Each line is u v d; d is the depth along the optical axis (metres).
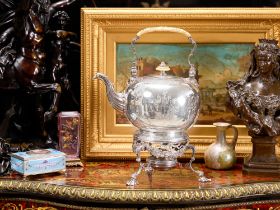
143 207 1.13
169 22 1.35
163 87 1.16
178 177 1.23
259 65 1.23
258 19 1.34
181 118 1.16
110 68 1.37
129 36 1.36
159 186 1.15
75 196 1.13
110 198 1.11
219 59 1.37
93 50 1.36
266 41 1.23
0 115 1.44
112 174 1.25
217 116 1.37
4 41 1.37
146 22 1.35
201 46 1.36
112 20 1.36
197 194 1.11
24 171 1.20
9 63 1.35
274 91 1.24
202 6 1.47
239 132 1.36
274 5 1.46
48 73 1.42
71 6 1.47
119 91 1.37
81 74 1.37
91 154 1.36
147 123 1.16
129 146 1.36
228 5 1.47
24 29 1.33
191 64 1.24
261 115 1.21
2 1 1.40
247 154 1.35
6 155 1.29
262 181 1.19
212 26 1.35
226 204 1.15
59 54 1.41
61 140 1.32
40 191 1.15
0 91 1.40
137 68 1.37
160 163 1.18
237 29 1.35
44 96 1.44
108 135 1.37
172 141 1.16
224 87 1.37
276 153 1.34
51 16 1.40
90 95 1.36
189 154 1.35
